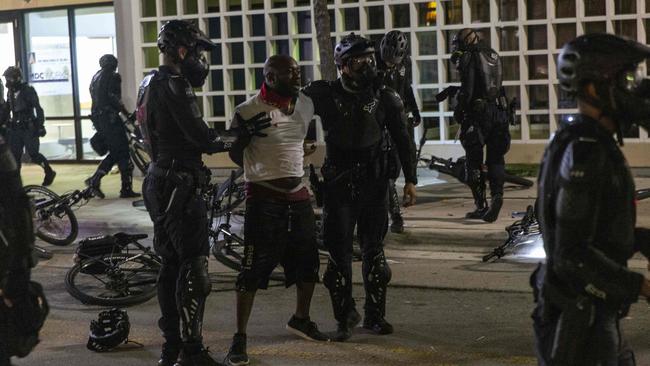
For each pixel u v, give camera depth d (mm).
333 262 8000
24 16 21188
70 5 20562
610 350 4504
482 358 7539
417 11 16391
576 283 4434
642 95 4551
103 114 15555
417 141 16641
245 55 17594
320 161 17047
